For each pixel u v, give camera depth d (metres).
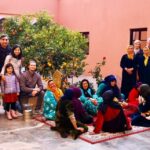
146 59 6.31
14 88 5.48
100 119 4.50
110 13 10.93
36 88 5.71
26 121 5.25
